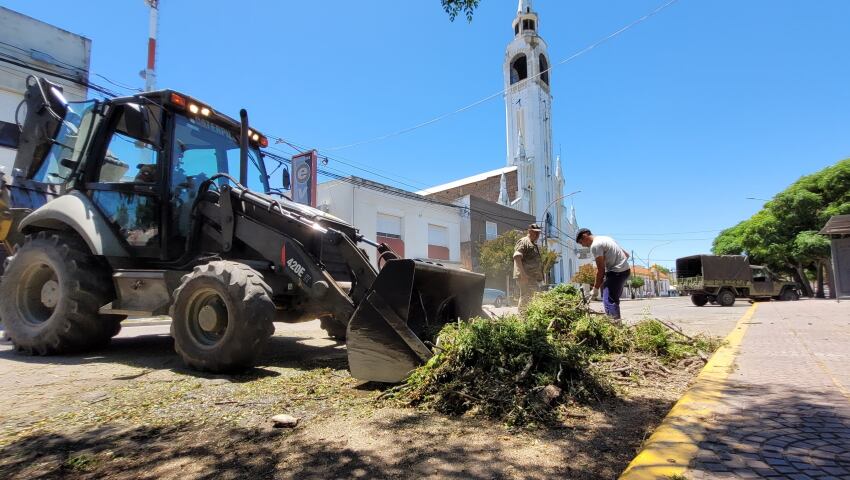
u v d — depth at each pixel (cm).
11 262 564
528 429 280
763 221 3281
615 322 550
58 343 529
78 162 578
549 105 5494
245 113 576
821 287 3138
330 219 552
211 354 428
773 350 520
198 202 549
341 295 443
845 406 292
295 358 528
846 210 2819
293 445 256
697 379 374
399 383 366
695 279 2331
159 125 545
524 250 705
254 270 456
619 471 219
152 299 509
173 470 225
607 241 643
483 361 338
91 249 516
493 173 5162
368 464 229
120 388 383
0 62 1234
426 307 472
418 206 2897
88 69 1423
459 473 217
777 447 223
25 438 269
